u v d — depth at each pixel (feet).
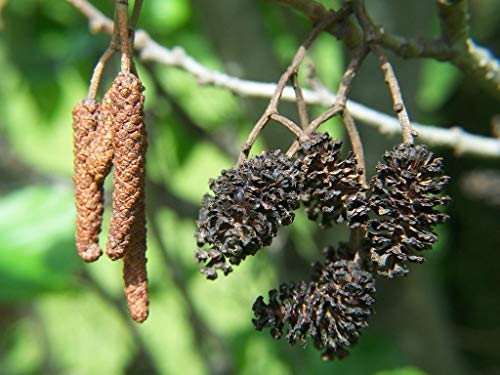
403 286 0.66
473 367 0.83
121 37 0.33
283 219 0.31
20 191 0.63
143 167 0.33
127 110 0.32
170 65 0.52
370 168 0.61
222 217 0.31
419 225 0.32
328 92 0.51
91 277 0.83
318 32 0.34
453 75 0.80
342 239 0.66
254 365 0.81
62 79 0.82
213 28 0.63
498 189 0.82
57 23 0.80
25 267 0.59
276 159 0.31
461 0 0.39
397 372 0.63
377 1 0.58
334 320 0.33
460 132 0.53
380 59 0.33
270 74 0.62
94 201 0.34
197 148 0.82
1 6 0.48
